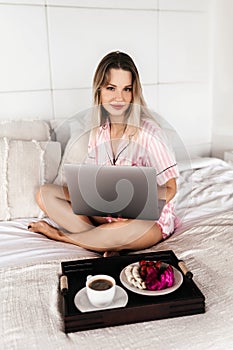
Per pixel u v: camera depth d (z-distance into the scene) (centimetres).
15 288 107
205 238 137
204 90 260
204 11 244
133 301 96
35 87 215
